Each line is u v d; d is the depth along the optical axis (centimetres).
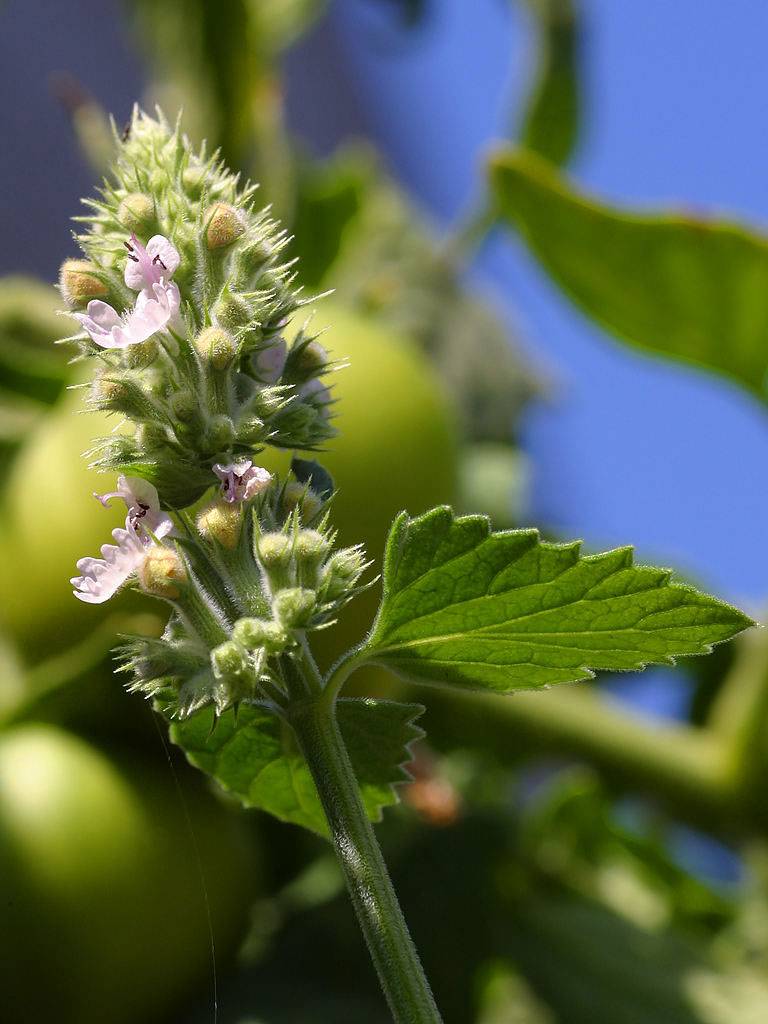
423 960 40
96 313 24
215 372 24
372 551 36
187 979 34
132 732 35
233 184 25
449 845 41
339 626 34
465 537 25
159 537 24
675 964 41
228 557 24
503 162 37
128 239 25
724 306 38
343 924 38
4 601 36
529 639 25
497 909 41
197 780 36
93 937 33
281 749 26
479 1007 39
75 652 34
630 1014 39
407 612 25
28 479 36
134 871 33
